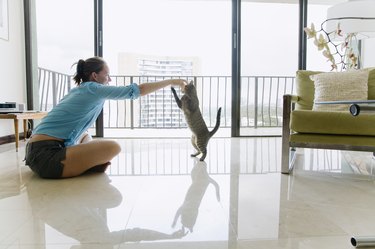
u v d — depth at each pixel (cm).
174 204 148
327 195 164
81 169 196
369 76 253
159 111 566
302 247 104
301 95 278
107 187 177
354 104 104
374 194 167
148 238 110
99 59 210
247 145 356
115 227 120
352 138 200
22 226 120
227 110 567
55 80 491
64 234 113
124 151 309
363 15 301
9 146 335
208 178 201
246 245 105
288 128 213
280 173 216
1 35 355
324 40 274
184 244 106
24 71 411
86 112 198
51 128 193
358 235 113
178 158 271
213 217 131
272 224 124
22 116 309
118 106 554
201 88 563
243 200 155
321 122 203
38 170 189
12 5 381
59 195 161
